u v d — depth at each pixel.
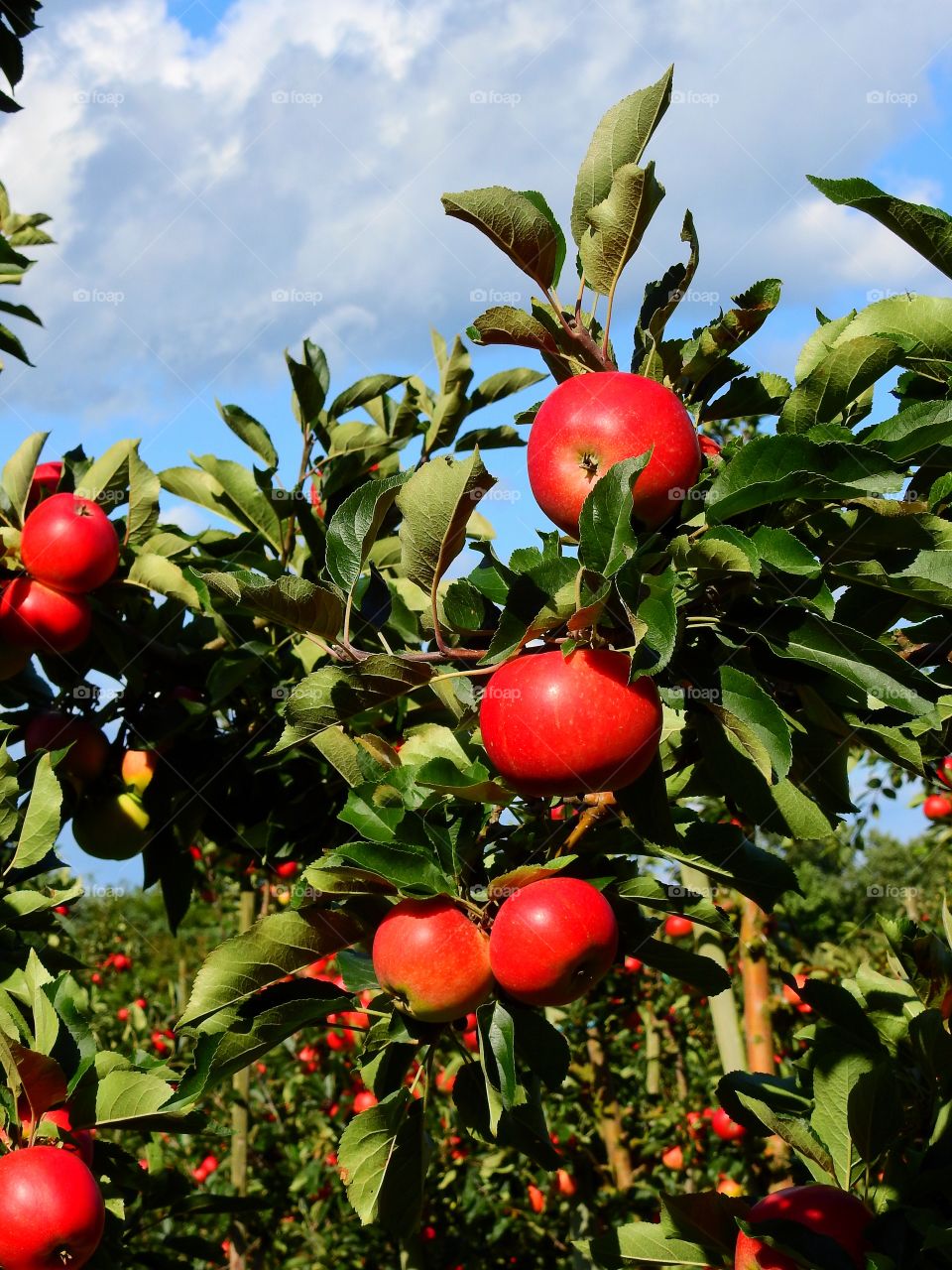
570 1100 7.13
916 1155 2.54
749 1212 2.41
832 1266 2.21
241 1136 5.93
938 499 2.29
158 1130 2.78
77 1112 2.70
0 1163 2.50
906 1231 2.26
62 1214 2.42
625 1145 6.90
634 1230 2.46
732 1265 2.40
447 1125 7.50
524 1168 7.38
